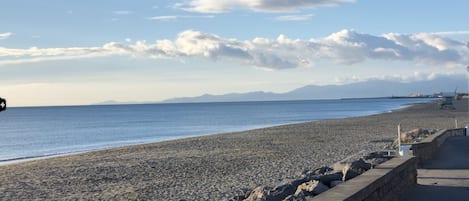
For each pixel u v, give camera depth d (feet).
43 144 174.40
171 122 321.11
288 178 56.03
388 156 53.21
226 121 314.14
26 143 181.57
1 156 132.87
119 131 238.48
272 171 69.51
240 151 103.19
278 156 90.48
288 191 36.88
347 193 22.91
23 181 71.05
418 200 32.55
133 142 168.35
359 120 228.22
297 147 107.86
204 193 54.39
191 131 220.23
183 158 93.45
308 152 95.81
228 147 113.60
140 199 53.26
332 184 36.17
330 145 109.60
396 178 32.32
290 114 422.00
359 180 26.68
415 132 92.84
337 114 391.65
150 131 230.68
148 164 85.92
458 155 59.31
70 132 241.14
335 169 44.37
